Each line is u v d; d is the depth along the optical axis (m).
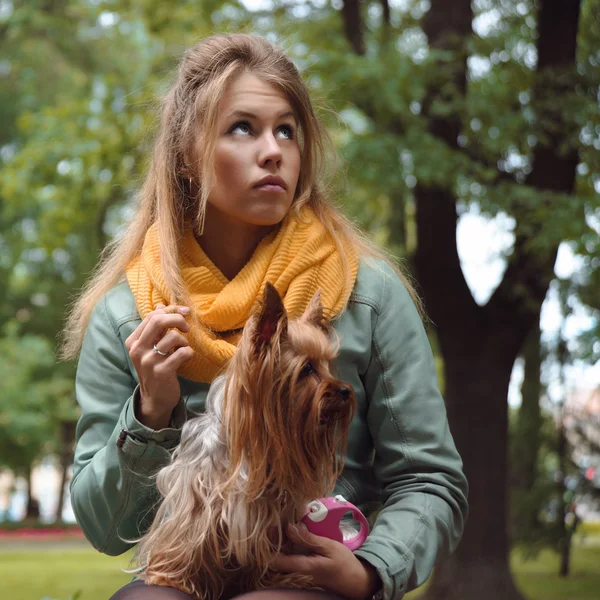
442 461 2.51
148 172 2.85
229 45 2.64
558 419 13.75
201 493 2.24
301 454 2.16
